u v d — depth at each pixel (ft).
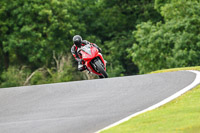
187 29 408.46
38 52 487.20
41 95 137.80
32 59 489.67
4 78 473.26
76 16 530.68
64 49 501.56
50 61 516.32
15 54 544.21
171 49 417.90
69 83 153.99
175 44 401.49
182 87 122.21
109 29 579.07
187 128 77.20
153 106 100.78
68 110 109.29
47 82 466.70
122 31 579.07
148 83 137.39
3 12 483.10
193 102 98.99
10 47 485.15
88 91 134.72
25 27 483.10
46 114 107.76
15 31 494.59
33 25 487.61
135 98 115.03
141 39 437.58
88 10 564.30
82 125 91.81
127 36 574.56
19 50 512.63
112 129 82.74
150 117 88.53
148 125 82.48
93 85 144.05
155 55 422.41
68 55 496.23
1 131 93.56
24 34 491.31
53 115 105.50
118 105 108.58
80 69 176.14
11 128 95.55
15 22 497.46
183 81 134.10
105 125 89.45
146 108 100.73
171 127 79.05
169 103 102.06
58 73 466.70
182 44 397.19
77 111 106.93
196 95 107.04
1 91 154.40
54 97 131.75
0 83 486.38
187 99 103.45
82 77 486.38
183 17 423.64
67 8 519.19
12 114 113.50
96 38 554.46
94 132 84.74
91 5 571.69
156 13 558.15
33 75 479.00
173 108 94.68
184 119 83.51
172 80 139.13
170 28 420.36
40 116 106.11
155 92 120.47
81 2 570.87
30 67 533.96
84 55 168.14
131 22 580.71
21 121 102.68
